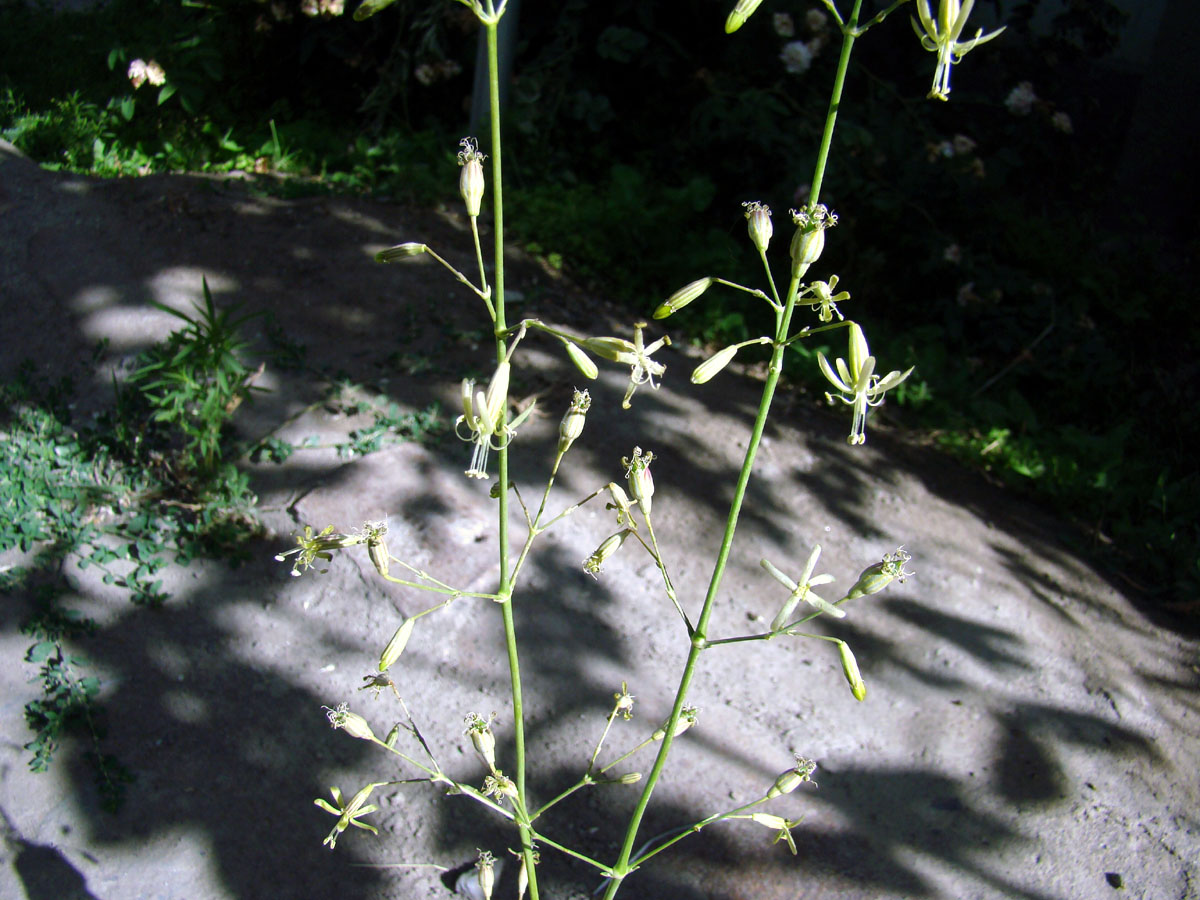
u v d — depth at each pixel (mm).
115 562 531
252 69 1053
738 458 654
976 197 902
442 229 823
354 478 574
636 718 489
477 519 565
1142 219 1040
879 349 800
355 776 455
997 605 598
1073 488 716
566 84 985
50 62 1070
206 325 591
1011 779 498
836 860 443
